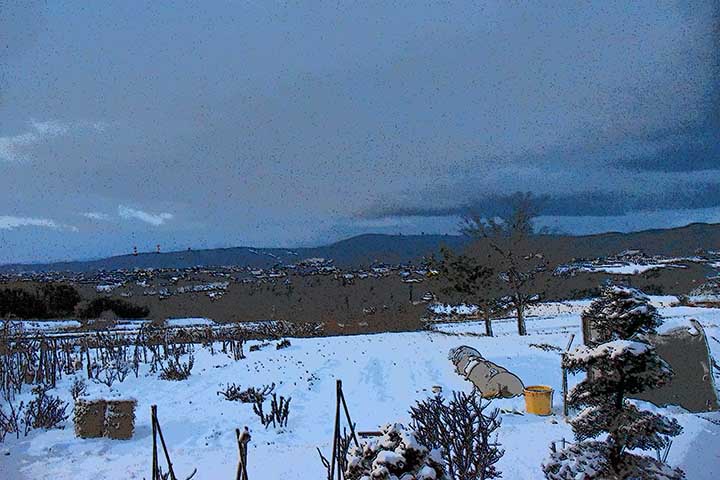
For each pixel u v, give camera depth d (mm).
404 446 4598
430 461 4633
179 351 18891
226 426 11047
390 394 13227
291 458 8852
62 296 31328
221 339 22234
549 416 10852
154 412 6871
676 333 11484
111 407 10305
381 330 27125
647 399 11398
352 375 15359
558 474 5297
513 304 25453
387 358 17516
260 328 26406
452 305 29906
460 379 14523
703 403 11023
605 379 5402
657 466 5203
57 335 21453
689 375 11242
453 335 23250
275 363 17281
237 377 15461
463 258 24797
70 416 11758
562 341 19766
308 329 27031
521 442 9016
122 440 10211
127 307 32250
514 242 25000
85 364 17062
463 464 6777
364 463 4793
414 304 28578
